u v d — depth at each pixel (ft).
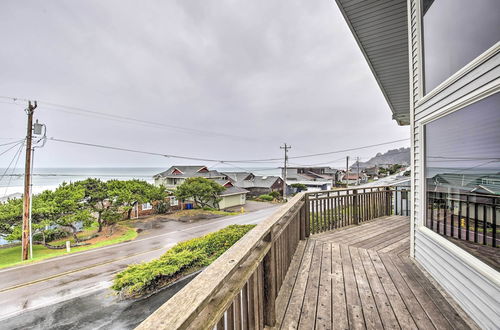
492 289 5.19
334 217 16.17
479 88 5.62
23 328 19.01
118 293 23.17
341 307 6.42
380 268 9.02
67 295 23.48
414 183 9.64
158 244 40.65
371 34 12.03
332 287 7.53
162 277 24.97
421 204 8.96
